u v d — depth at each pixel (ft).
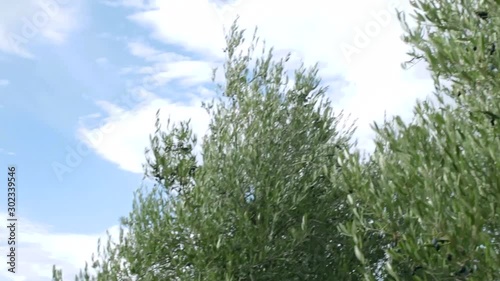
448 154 19.15
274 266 43.14
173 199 45.93
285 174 45.62
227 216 43.93
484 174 18.97
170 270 44.73
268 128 46.03
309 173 46.24
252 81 48.67
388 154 22.99
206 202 43.21
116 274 44.11
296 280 43.11
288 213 44.16
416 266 19.34
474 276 18.06
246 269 41.24
